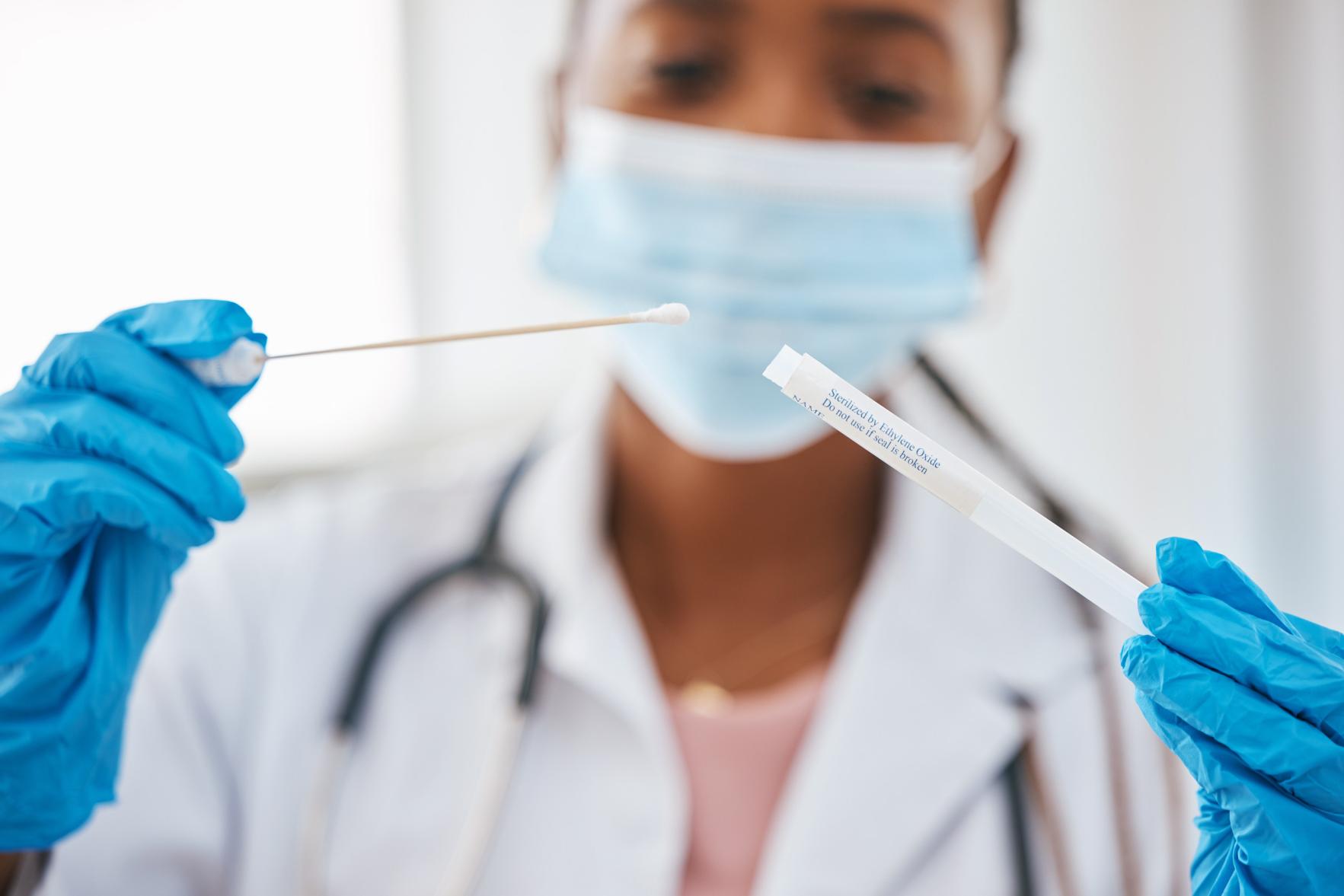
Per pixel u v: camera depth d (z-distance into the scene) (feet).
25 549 3.30
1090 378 5.34
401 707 5.00
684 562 5.22
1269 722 3.08
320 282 5.32
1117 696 4.96
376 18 5.34
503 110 5.36
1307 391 5.38
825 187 5.20
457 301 5.37
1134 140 5.39
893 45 5.21
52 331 5.07
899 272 5.25
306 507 5.26
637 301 5.30
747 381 5.24
